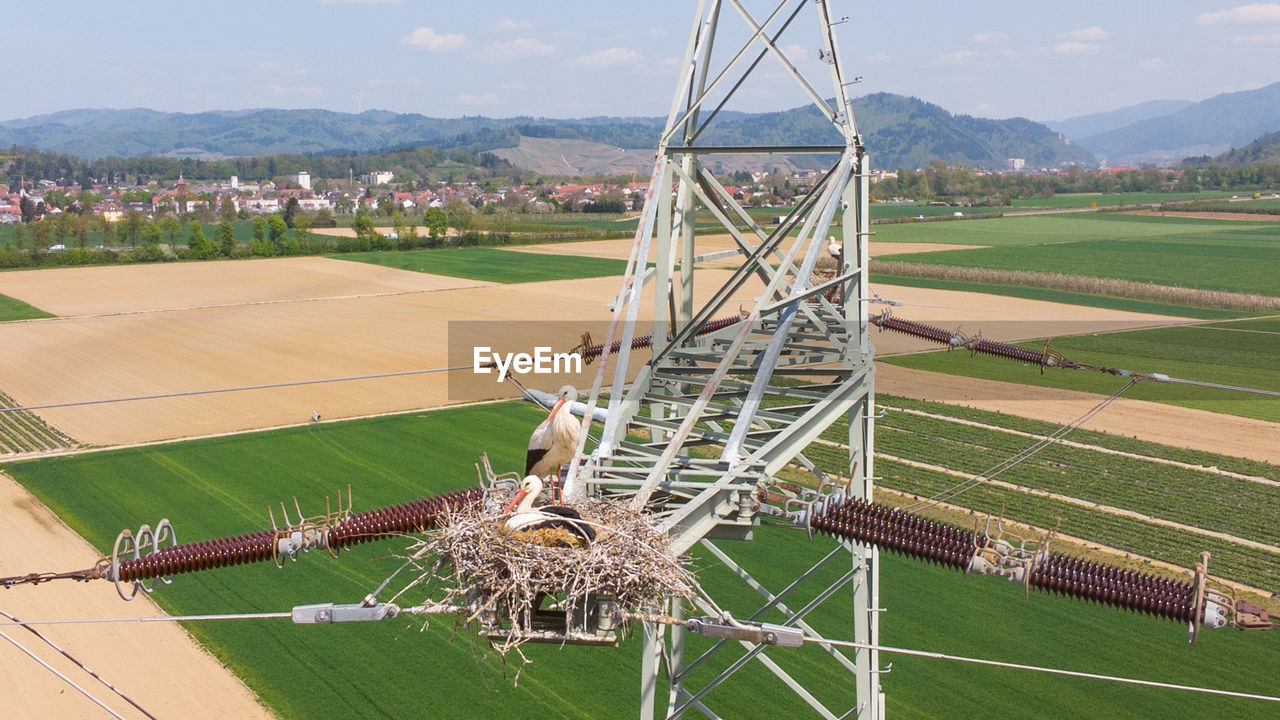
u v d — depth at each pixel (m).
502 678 21.33
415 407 45.50
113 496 33.06
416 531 9.12
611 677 21.39
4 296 84.88
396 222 133.88
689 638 23.41
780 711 19.97
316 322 70.12
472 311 74.62
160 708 19.97
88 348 61.09
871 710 13.34
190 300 81.69
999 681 21.08
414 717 19.86
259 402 46.81
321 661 21.97
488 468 8.80
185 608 24.30
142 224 128.50
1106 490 33.16
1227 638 23.06
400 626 23.53
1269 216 182.62
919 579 26.12
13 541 29.12
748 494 9.59
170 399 47.69
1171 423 42.44
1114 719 19.66
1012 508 31.20
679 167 12.91
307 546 8.96
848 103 12.44
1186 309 75.06
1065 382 50.03
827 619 23.84
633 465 10.71
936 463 36.06
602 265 105.81
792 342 14.54
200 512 31.52
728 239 120.50
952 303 75.62
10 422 43.22
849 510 9.48
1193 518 30.64
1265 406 45.31
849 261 12.65
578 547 7.20
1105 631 23.36
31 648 22.17
